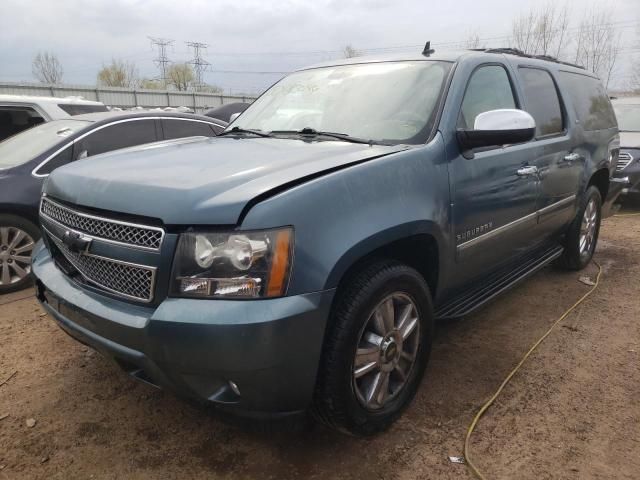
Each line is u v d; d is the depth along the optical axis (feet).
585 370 10.80
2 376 10.51
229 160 8.27
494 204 10.57
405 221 8.05
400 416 8.87
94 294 7.51
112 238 7.18
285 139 10.15
